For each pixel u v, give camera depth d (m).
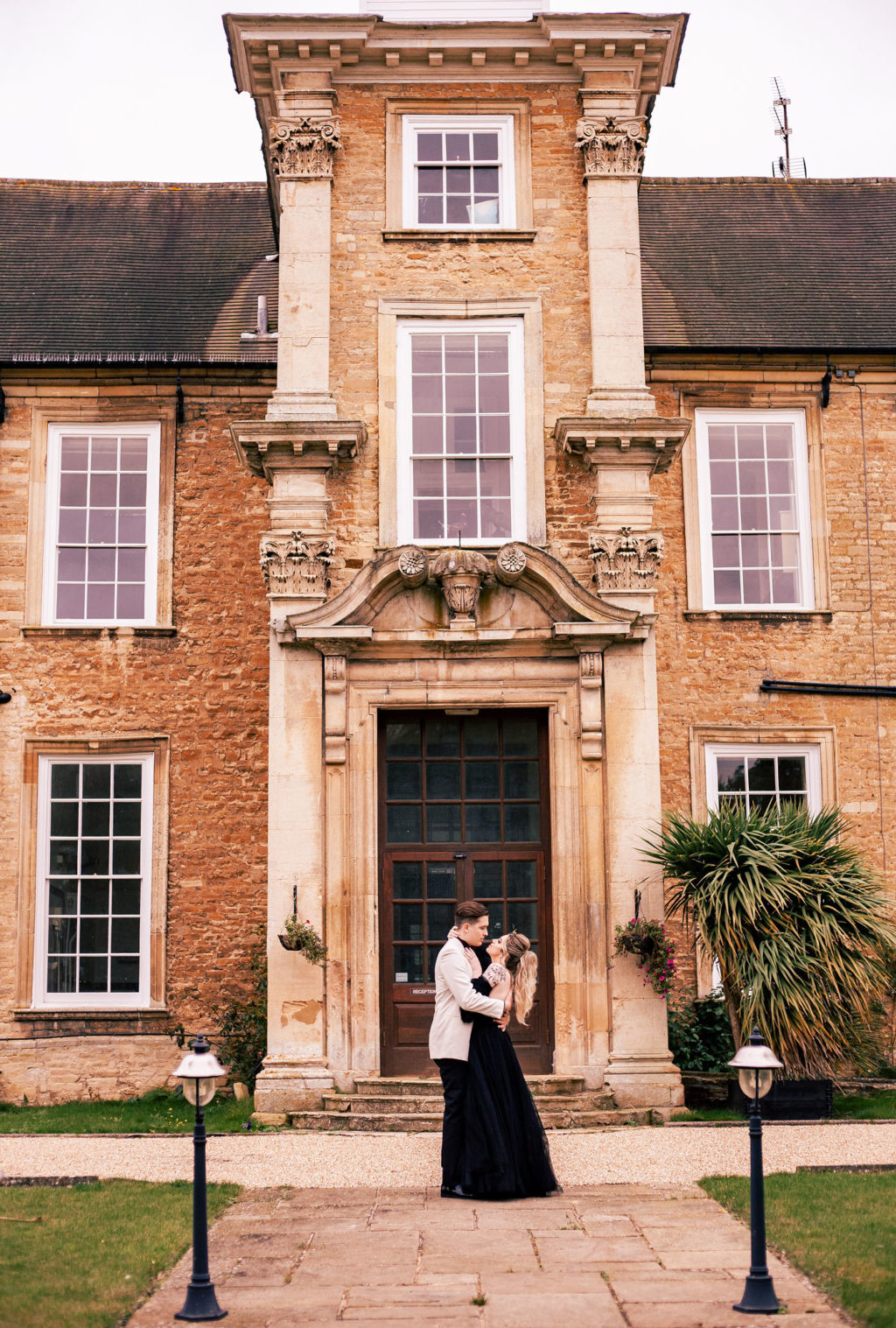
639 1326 5.84
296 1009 10.97
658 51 12.52
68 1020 12.91
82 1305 6.07
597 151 12.42
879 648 13.75
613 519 11.71
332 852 11.20
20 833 13.15
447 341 12.37
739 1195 7.81
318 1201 8.01
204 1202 6.17
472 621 11.47
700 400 14.04
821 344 14.11
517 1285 6.40
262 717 13.40
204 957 13.06
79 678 13.41
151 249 15.89
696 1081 11.12
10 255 15.72
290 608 11.55
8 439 13.74
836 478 13.99
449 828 11.85
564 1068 10.97
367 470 11.96
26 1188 8.28
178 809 13.26
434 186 12.73
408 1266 6.70
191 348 14.07
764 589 13.98
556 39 12.39
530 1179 8.06
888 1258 6.57
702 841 10.76
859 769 13.56
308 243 12.20
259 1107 10.71
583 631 11.28
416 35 12.47
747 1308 6.01
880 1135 9.61
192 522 13.70
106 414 13.85
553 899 11.36
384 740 11.91
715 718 13.50
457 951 8.24
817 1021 10.17
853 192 16.80
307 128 12.38
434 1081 10.77
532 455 12.00
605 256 12.24
